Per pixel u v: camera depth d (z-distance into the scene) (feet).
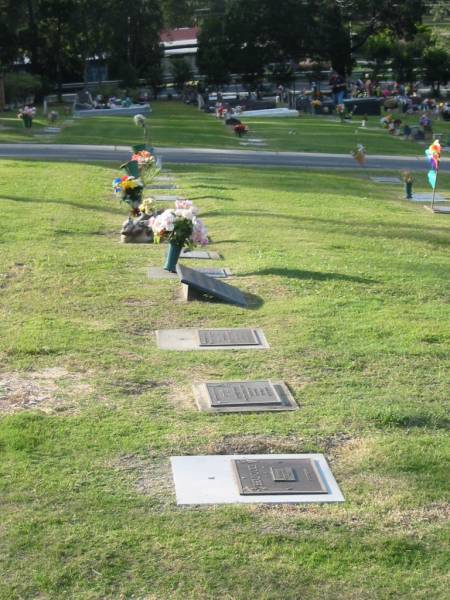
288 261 45.78
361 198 79.87
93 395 26.86
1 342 31.42
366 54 293.84
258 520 19.83
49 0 244.01
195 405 26.43
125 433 24.16
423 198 83.87
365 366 30.12
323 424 25.11
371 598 17.15
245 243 51.08
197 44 298.97
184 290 37.91
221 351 31.32
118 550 18.42
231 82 294.05
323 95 246.47
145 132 125.29
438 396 27.50
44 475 21.54
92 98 227.20
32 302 36.86
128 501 20.45
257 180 89.20
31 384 27.68
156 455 22.93
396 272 45.06
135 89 264.11
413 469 22.59
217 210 64.75
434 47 292.81
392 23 280.10
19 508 19.97
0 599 16.71
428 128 159.12
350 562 18.31
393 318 35.91
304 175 97.04
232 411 25.93
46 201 66.03
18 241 49.29
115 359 30.01
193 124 178.70
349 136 157.99
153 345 31.94
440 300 39.81
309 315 35.76
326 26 271.49
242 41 269.03
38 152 114.62
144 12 274.36
